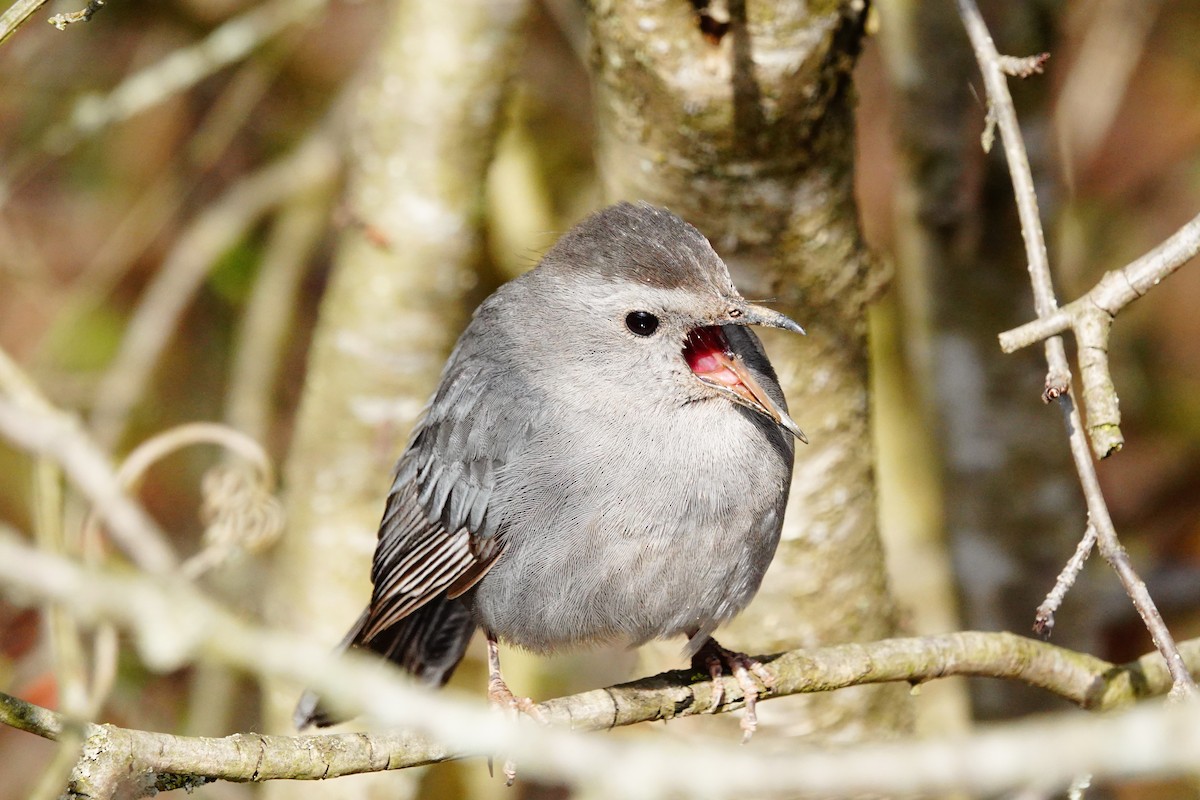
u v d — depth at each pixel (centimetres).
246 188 1380
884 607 998
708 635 856
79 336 1448
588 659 1316
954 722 1151
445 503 889
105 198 1517
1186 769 458
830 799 650
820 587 965
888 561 1204
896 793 558
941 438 1154
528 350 877
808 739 966
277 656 535
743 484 831
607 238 867
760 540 844
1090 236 1394
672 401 841
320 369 1152
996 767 485
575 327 862
